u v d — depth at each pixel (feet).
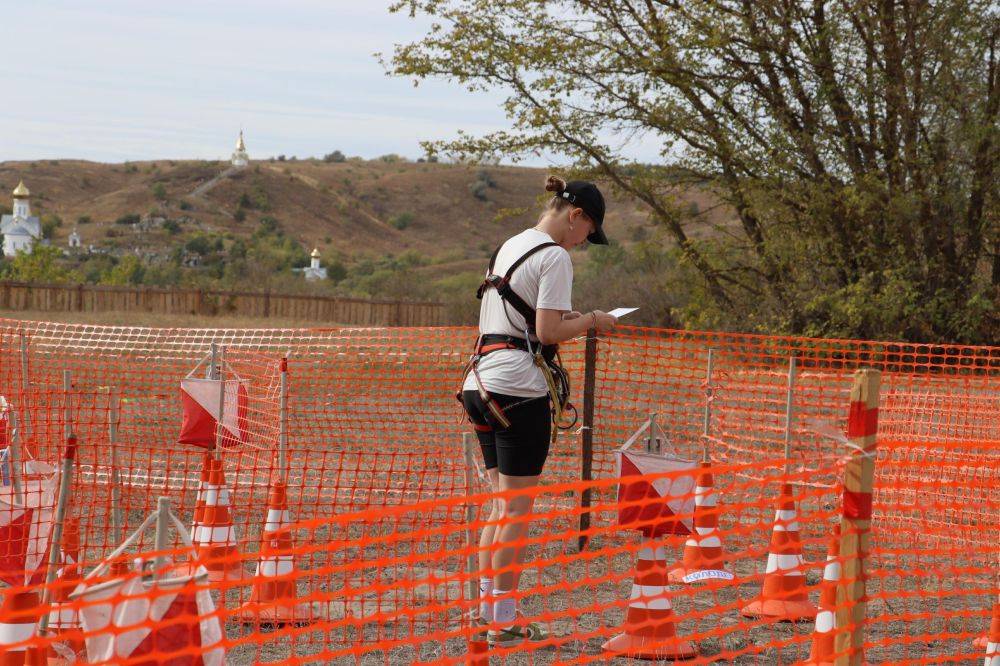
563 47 69.82
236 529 20.63
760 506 11.34
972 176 64.34
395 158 612.29
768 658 14.89
